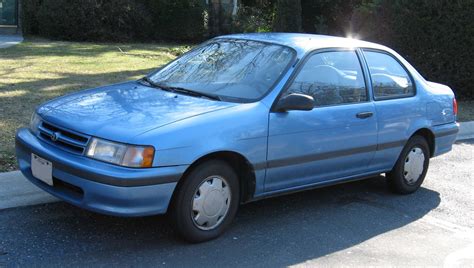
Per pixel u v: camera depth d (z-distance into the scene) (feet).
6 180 17.42
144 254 13.71
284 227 16.21
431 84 21.15
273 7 79.00
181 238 14.44
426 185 21.72
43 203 16.53
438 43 39.22
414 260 14.58
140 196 12.87
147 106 14.78
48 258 13.19
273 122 15.16
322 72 17.04
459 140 30.35
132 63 44.93
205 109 14.55
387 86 18.97
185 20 68.23
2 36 59.26
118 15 63.26
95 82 34.58
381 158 18.71
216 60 17.70
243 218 16.69
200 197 14.10
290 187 16.26
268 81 15.94
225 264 13.51
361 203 18.92
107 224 15.39
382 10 40.42
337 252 14.75
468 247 15.71
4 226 14.80
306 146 16.06
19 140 15.20
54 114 14.65
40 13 60.75
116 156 12.86
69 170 13.24
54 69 38.70
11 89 30.76
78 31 61.46
